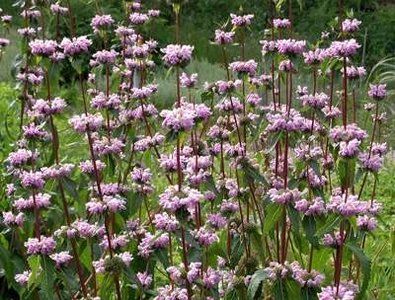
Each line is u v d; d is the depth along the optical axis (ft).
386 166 11.93
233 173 7.59
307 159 6.17
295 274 5.87
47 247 5.87
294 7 25.54
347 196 5.75
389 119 13.83
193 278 5.78
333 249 5.98
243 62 6.55
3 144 8.77
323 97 6.44
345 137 5.94
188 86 7.09
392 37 23.30
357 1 25.44
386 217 9.45
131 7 8.17
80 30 16.70
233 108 6.48
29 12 7.99
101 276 6.25
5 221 6.47
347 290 5.84
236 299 6.06
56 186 6.59
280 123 5.96
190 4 27.30
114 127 7.14
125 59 7.63
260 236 6.31
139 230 6.50
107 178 7.26
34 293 6.54
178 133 5.63
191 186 6.28
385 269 7.98
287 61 6.26
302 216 6.13
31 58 7.83
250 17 6.70
